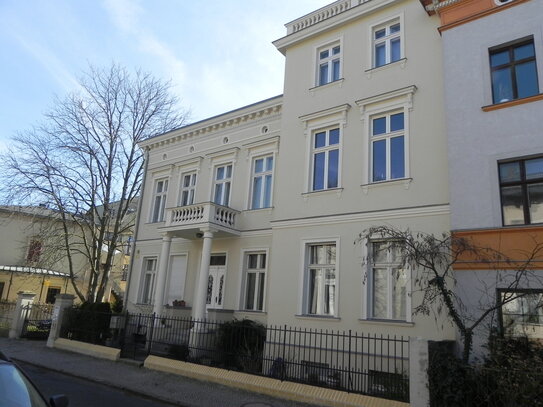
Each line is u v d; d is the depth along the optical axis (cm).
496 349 825
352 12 1427
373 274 1195
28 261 2697
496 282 926
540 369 711
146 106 2453
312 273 1330
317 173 1405
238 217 1738
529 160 976
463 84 1088
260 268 1645
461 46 1120
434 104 1191
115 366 1277
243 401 918
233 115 1859
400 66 1287
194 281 1833
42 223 2416
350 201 1275
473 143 1037
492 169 998
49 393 955
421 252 952
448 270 1002
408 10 1322
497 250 943
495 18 1085
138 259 2105
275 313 1338
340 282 1227
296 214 1388
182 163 2055
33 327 1931
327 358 1178
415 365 789
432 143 1166
